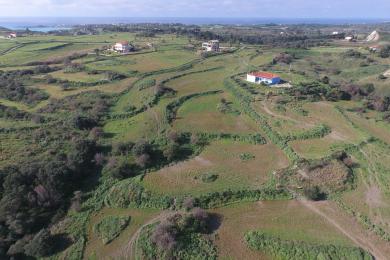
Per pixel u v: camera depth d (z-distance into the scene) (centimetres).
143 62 14062
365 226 4566
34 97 9512
